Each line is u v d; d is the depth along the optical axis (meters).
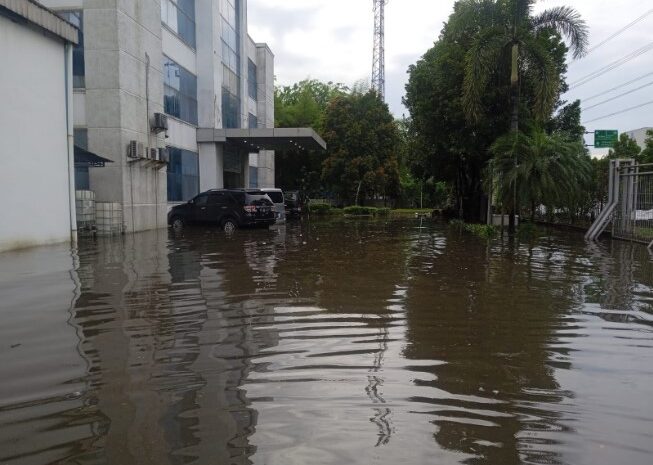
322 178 52.62
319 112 59.72
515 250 15.94
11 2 12.96
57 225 15.71
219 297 8.20
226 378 4.64
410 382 4.59
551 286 9.45
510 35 23.61
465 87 24.11
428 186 73.31
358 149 50.59
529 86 25.64
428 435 3.57
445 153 33.00
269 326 6.46
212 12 31.11
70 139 16.20
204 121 31.28
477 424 3.75
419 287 9.23
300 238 19.88
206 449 3.34
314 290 8.85
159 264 11.87
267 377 4.67
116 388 4.39
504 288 9.22
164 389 4.36
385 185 51.94
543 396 4.30
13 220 13.71
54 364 4.99
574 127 34.25
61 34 15.27
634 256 14.36
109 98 19.53
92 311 7.18
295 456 3.25
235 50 37.84
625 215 19.67
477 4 24.84
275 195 30.05
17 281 9.48
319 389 4.39
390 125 51.66
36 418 3.80
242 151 38.72
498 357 5.33
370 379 4.65
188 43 29.70
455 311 7.38
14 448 3.35
